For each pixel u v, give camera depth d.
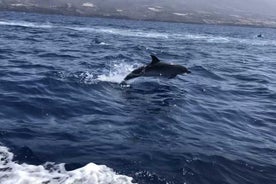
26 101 12.35
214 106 14.38
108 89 15.33
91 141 9.40
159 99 14.48
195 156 9.02
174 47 41.56
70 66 19.72
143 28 94.12
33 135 9.46
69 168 7.74
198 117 12.69
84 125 10.65
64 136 9.59
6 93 13.15
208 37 74.25
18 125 10.10
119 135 10.06
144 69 16.70
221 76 21.50
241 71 24.36
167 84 17.33
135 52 30.50
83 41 38.81
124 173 7.78
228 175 8.29
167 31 87.75
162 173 7.96
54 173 7.45
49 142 9.07
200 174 8.16
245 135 11.31
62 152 8.54
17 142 8.88
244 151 9.83
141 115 12.16
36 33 45.44
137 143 9.57
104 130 10.35
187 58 29.91
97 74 17.91
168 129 10.98
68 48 29.97
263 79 21.69
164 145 9.61
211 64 26.81
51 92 13.88
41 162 7.92
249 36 93.56
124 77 17.81
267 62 32.34
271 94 17.45
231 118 13.02
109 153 8.73
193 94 16.00
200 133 10.98
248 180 8.16
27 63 19.75
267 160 9.33
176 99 14.70
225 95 16.56
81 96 13.79
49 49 27.81
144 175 7.78
